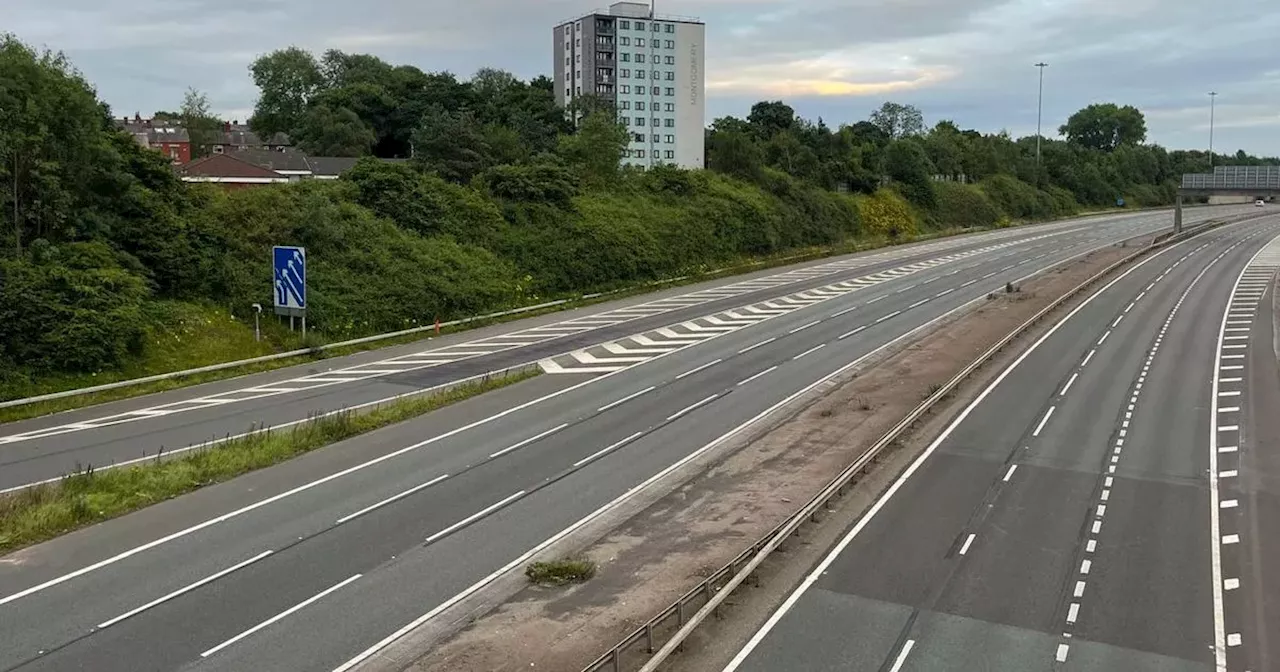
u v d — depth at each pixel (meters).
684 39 162.00
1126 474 28.66
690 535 23.44
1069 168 161.12
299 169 94.88
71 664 16.72
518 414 35.66
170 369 41.44
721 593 18.47
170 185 51.38
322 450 30.78
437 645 17.66
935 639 18.00
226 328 46.19
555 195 72.56
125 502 24.98
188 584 20.28
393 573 21.06
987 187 136.38
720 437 32.72
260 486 27.03
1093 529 24.08
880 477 28.16
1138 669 16.92
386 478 27.91
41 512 23.48
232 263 49.59
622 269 70.00
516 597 19.78
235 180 86.25
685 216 81.44
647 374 42.75
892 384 40.34
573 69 163.88
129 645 17.50
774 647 17.61
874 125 159.25
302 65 136.88
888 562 21.77
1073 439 32.47
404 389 39.97
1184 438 32.69
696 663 16.97
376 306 52.03
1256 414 35.91
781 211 93.62
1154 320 57.56
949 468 29.09
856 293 68.19
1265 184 105.94
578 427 33.84
